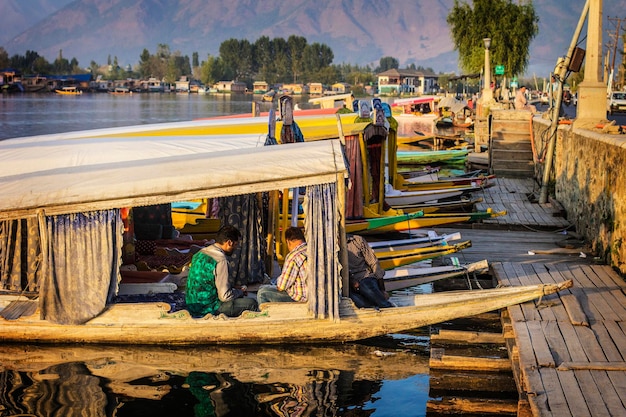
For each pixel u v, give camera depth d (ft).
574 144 48.39
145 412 22.53
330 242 26.78
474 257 39.04
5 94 491.31
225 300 27.94
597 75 49.80
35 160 31.40
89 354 27.12
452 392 23.82
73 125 181.37
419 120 182.50
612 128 42.96
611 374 22.04
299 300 27.68
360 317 27.43
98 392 23.91
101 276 27.12
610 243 36.32
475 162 83.05
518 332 25.67
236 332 27.53
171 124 50.57
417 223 43.83
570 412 19.53
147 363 26.35
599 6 49.80
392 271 32.58
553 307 28.66
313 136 42.29
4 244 28.19
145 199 26.40
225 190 26.27
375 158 45.57
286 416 22.38
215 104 343.67
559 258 38.58
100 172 27.22
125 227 32.91
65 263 26.86
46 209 26.37
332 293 27.07
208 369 25.86
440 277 32.60
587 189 42.68
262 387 24.40
